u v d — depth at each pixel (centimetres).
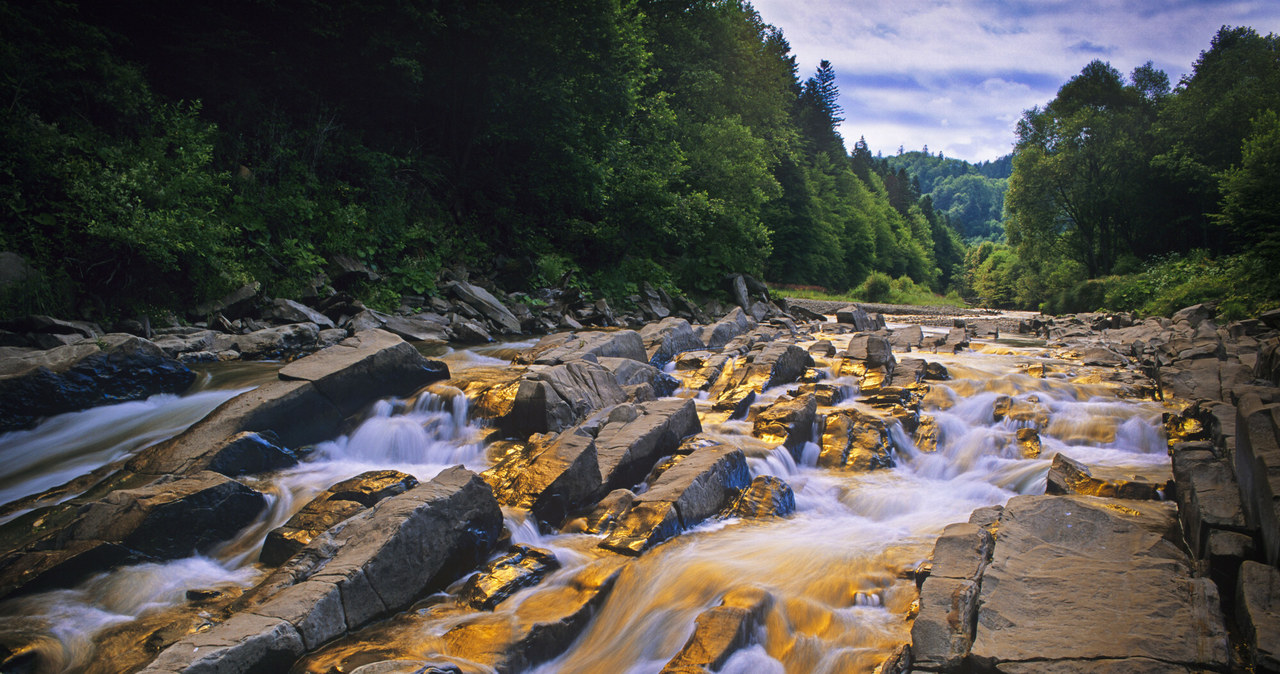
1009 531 486
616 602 509
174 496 580
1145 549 459
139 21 1551
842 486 761
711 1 3203
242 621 411
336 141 1847
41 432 830
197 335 1227
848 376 1202
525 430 862
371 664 374
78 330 1060
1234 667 355
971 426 954
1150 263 4084
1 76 1208
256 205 1529
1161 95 4572
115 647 438
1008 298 6825
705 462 693
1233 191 2583
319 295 1502
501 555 550
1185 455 593
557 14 1878
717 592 500
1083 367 1320
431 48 1875
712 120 3020
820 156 7044
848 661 413
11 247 1126
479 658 416
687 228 2523
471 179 2186
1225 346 1300
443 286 1778
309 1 1638
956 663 372
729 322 1792
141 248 1205
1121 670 344
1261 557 435
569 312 1978
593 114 2231
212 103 1659
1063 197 4706
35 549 542
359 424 871
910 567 530
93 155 1275
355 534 503
